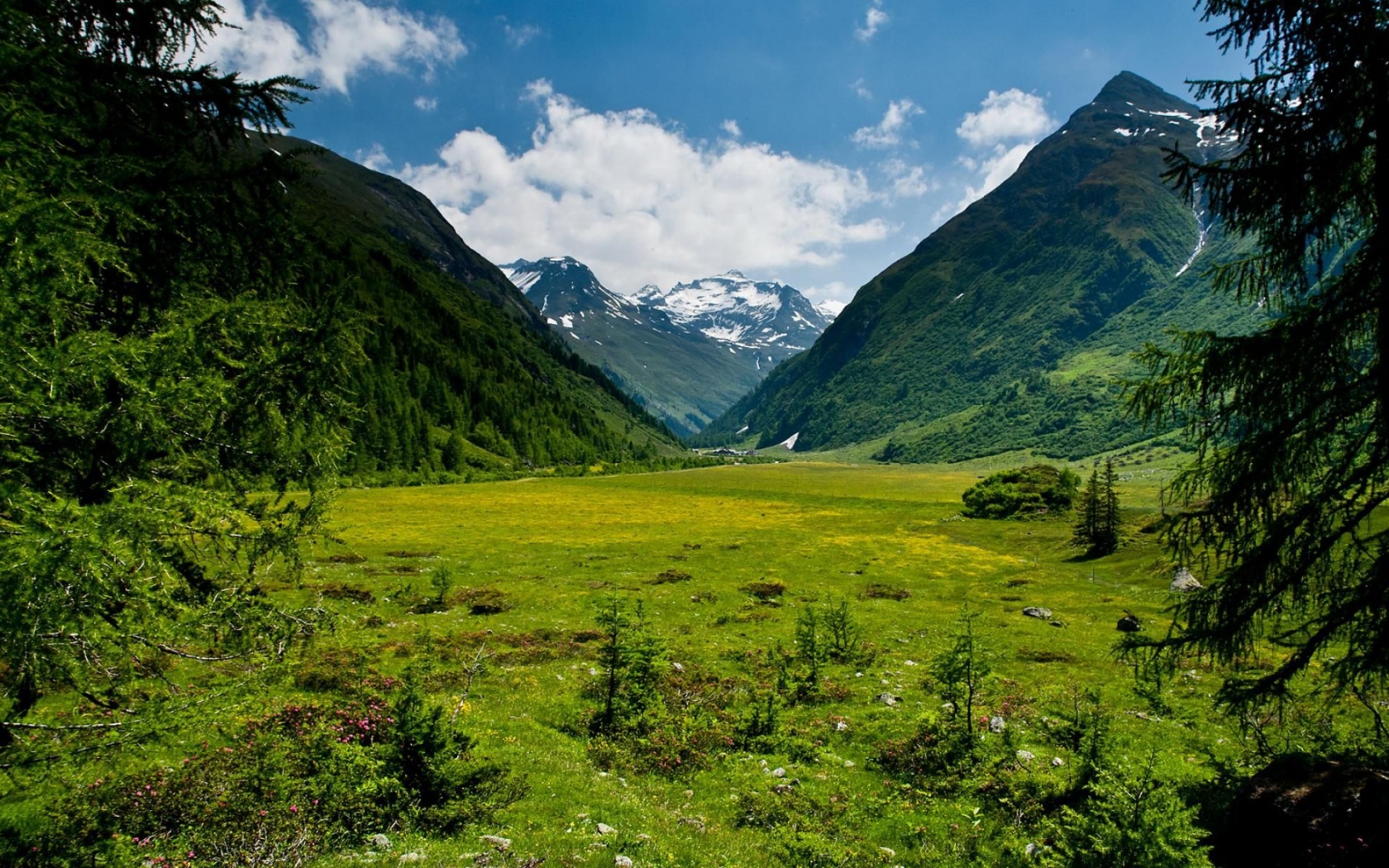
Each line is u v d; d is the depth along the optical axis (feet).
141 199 24.72
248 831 28.71
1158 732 55.11
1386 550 28.58
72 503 19.58
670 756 50.85
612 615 60.39
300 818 30.25
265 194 29.68
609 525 292.40
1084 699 59.77
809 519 335.67
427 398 647.56
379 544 199.52
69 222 21.22
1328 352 29.35
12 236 19.47
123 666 23.62
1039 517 304.09
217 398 24.50
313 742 36.19
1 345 19.67
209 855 26.94
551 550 208.74
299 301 29.22
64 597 18.78
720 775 48.73
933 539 267.80
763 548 233.76
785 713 64.95
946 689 60.80
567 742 52.70
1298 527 31.30
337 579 134.31
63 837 24.76
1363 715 48.73
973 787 43.96
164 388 22.45
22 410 20.08
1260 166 29.96
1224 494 32.60
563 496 429.38
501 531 252.42
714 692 69.56
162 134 28.14
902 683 76.95
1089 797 36.42
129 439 22.91
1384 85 26.58
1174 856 25.22
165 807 28.76
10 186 20.10
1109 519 214.90
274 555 29.96
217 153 29.99
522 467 643.86
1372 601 28.86
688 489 514.68
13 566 17.48
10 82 21.93
